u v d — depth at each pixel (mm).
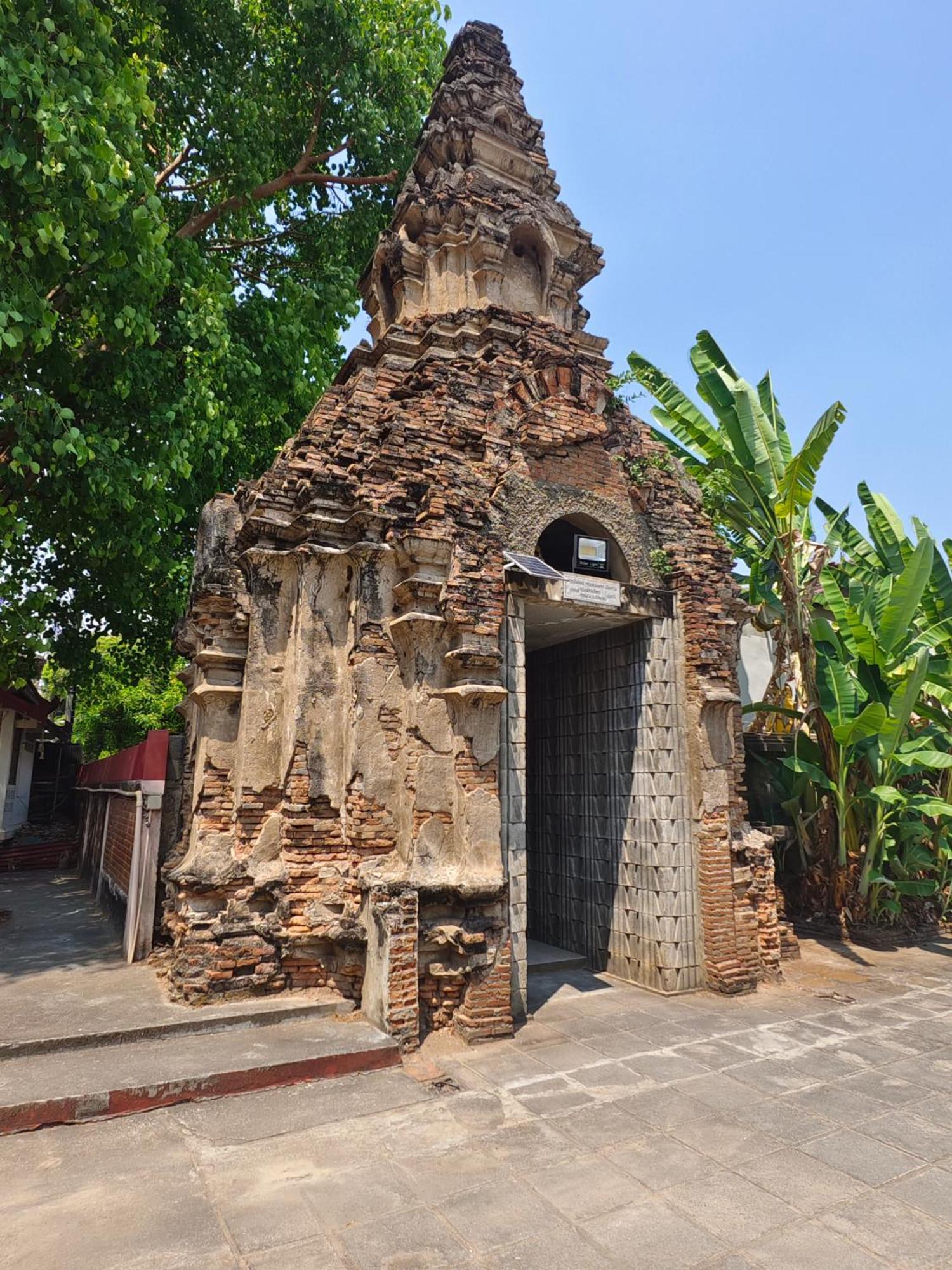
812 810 13469
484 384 9125
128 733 27312
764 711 14000
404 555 8016
